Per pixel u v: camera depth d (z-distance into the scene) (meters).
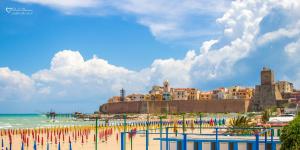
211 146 29.19
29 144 78.00
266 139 28.03
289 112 149.50
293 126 23.52
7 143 80.56
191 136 33.28
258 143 27.41
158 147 61.72
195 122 147.38
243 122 71.69
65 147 70.25
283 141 23.80
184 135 29.23
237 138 30.27
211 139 29.56
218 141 28.69
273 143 27.69
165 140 30.66
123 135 36.06
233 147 28.67
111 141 83.25
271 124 49.84
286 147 23.52
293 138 23.22
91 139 89.06
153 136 85.12
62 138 91.62
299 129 23.25
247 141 28.27
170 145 30.45
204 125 145.62
